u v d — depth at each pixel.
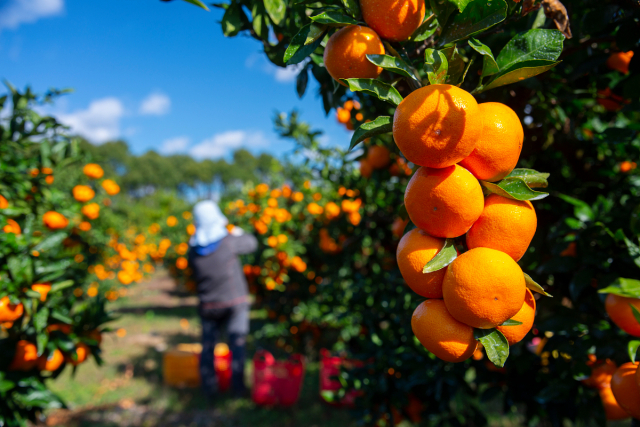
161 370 5.21
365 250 3.53
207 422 3.86
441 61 0.74
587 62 1.43
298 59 0.92
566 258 1.35
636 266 1.24
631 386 0.94
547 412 1.71
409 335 1.93
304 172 4.60
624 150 1.88
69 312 1.93
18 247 1.62
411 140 0.68
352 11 0.86
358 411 2.18
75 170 6.30
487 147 0.74
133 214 13.44
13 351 1.70
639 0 1.08
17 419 1.80
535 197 0.74
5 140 2.12
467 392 1.87
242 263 5.66
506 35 1.20
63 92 2.17
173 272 9.98
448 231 0.76
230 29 1.23
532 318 0.84
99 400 4.35
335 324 4.36
